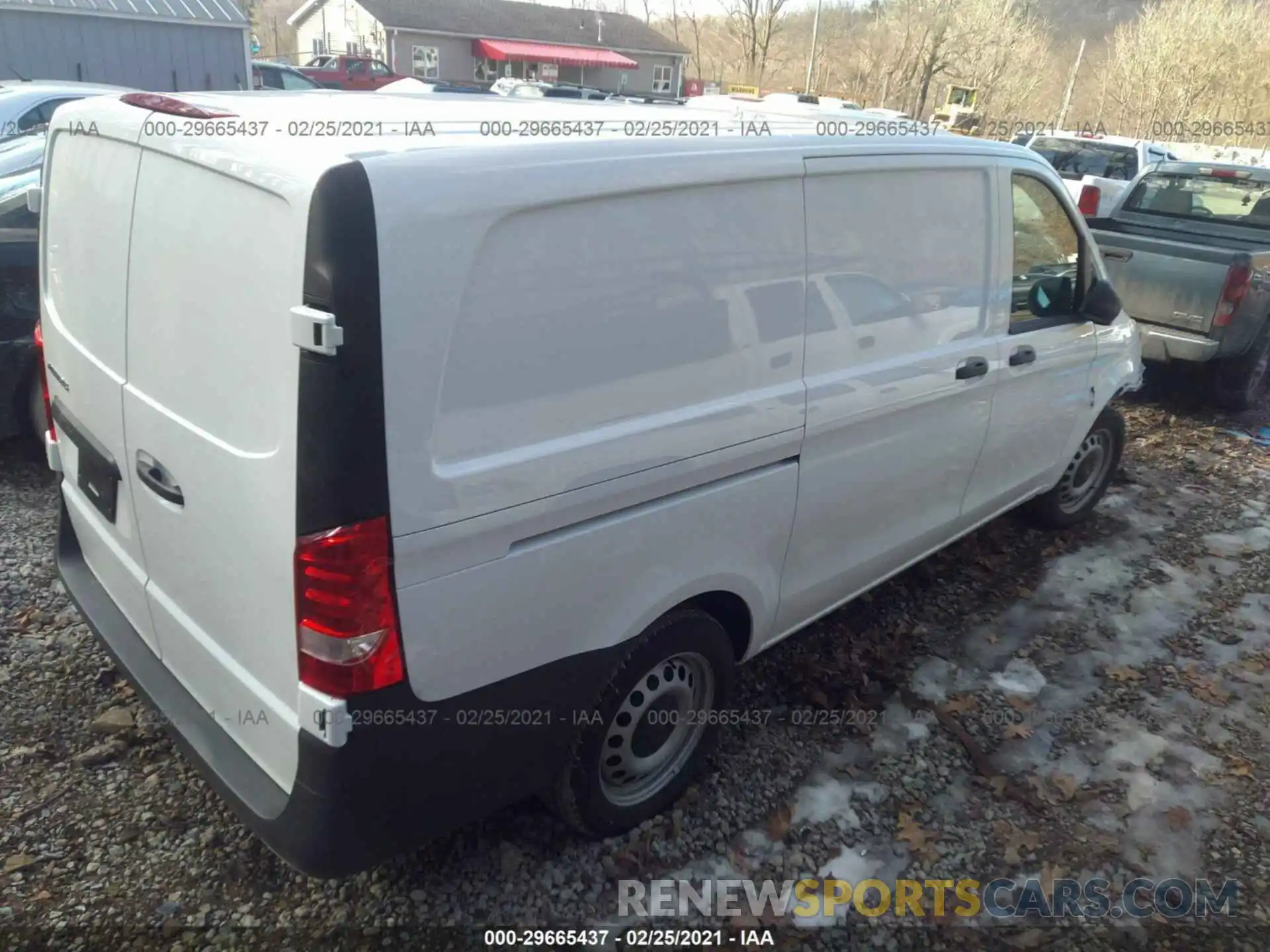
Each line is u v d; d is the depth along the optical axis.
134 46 16.52
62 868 2.63
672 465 2.49
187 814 2.85
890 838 2.95
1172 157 14.96
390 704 2.06
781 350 2.77
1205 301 6.68
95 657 3.50
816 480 3.05
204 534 2.22
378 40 41.75
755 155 2.59
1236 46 33.09
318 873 2.12
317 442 1.86
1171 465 6.18
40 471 4.98
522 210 2.05
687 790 3.07
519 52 42.38
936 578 4.54
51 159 2.87
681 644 2.75
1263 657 4.02
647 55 47.53
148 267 2.28
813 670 3.71
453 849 2.79
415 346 1.90
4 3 15.04
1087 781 3.25
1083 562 4.79
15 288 4.66
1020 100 35.41
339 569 1.92
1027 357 3.89
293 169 1.85
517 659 2.31
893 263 3.14
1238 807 3.16
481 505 2.08
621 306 2.30
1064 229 4.10
